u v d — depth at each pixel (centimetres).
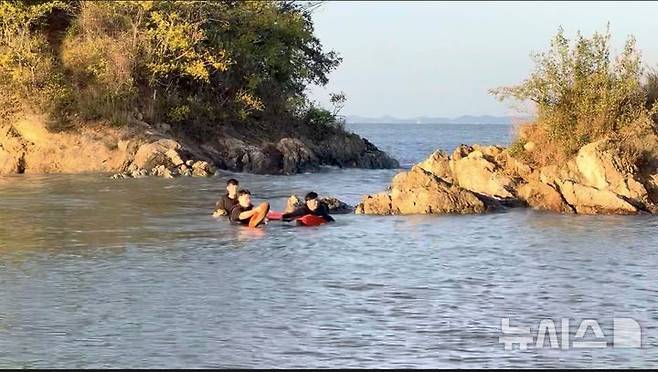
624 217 3334
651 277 2203
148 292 2031
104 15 6481
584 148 3550
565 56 3772
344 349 1584
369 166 7269
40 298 1967
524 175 3716
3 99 6047
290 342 1628
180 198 4066
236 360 1524
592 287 2086
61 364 1505
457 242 2767
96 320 1780
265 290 2056
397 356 1545
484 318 1795
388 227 3094
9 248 2625
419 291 2048
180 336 1667
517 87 3825
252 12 7206
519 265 2377
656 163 3578
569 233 2939
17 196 4122
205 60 6569
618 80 3725
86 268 2314
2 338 1653
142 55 6394
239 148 6291
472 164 3759
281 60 7244
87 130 5962
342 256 2525
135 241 2778
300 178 5631
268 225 3153
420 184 3541
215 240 2811
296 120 7181
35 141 5884
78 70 6322
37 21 6469
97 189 4494
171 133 6234
